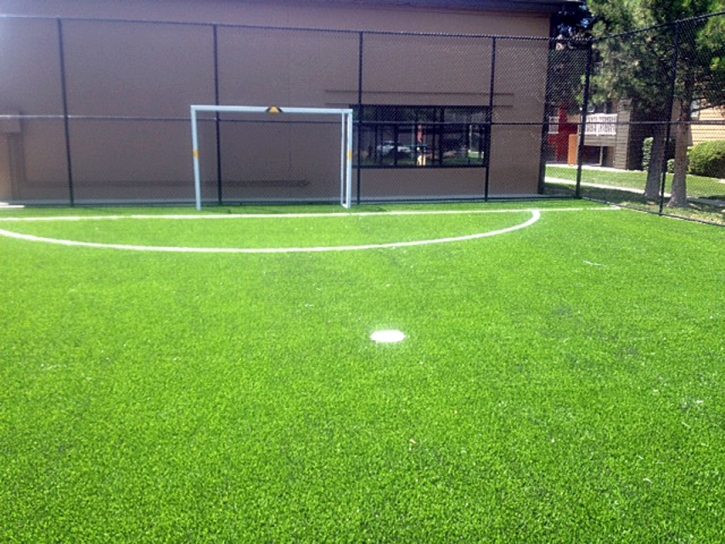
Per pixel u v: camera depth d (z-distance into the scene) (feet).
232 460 9.99
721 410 12.10
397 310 18.22
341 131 47.32
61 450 10.25
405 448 10.44
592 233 32.17
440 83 49.83
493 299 19.58
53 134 44.57
